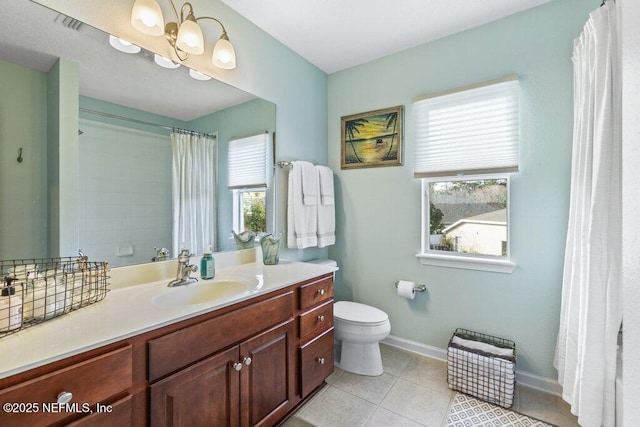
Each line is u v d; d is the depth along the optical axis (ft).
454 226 7.20
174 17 5.10
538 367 6.08
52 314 3.21
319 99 8.68
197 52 5.10
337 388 6.07
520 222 6.24
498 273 6.49
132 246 4.71
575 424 5.03
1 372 2.25
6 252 3.57
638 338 1.67
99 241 4.36
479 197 6.88
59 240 3.98
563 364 5.36
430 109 7.22
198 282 4.87
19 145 3.69
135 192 4.76
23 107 3.72
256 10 6.16
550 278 5.95
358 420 5.16
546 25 5.93
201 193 5.69
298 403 5.30
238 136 6.34
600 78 4.29
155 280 4.96
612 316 4.16
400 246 7.79
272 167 7.14
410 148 7.60
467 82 6.77
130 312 3.50
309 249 8.38
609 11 4.21
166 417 3.31
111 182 4.50
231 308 4.06
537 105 6.01
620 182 4.13
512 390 5.43
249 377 4.29
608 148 4.18
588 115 4.67
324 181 8.11
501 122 6.35
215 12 5.78
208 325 3.74
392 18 6.40
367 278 8.34
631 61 1.78
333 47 7.54
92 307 3.66
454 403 5.62
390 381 6.32
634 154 1.73
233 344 4.07
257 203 6.81
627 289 1.79
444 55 7.08
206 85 5.70
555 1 5.83
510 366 5.44
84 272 3.69
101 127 4.40
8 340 2.75
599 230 4.25
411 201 7.60
